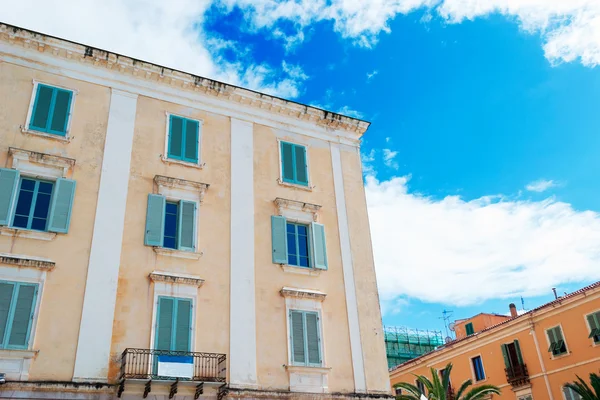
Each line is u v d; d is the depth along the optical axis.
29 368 16.44
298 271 22.06
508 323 36.25
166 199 20.97
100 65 21.88
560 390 32.50
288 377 20.00
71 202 19.02
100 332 17.70
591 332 31.22
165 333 18.59
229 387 18.78
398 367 45.78
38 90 20.39
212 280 20.23
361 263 23.80
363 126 26.89
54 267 17.89
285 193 23.58
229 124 23.73
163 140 21.92
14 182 18.47
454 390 39.72
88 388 16.81
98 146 20.55
